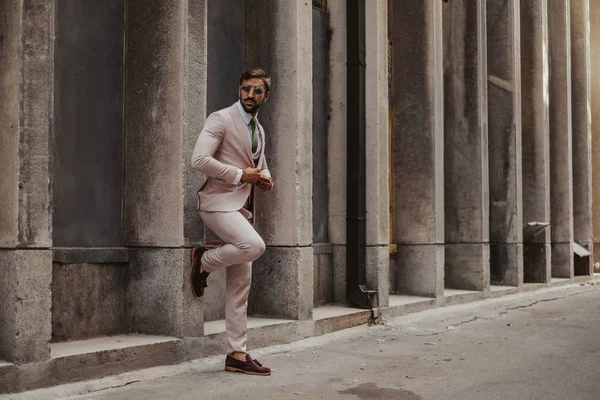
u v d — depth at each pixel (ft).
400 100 35.24
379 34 29.32
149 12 19.85
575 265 54.80
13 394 14.79
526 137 47.96
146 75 19.84
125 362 17.25
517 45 43.73
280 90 24.18
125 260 19.77
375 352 21.72
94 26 19.49
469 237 38.52
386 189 29.50
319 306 28.40
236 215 17.63
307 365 19.52
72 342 18.07
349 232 28.58
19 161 15.14
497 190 43.16
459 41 39.24
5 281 15.39
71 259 18.39
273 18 24.44
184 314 18.94
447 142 39.42
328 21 29.76
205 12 19.92
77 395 15.60
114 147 19.95
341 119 29.45
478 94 38.63
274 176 24.18
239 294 18.25
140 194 19.85
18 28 15.24
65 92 18.66
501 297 39.65
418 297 33.65
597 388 16.78
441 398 15.71
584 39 56.75
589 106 57.31
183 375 17.93
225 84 24.20
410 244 34.60
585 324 28.19
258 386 16.72
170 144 19.31
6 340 15.29
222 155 17.83
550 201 52.60
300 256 23.65
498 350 22.00
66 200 18.61
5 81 15.57
